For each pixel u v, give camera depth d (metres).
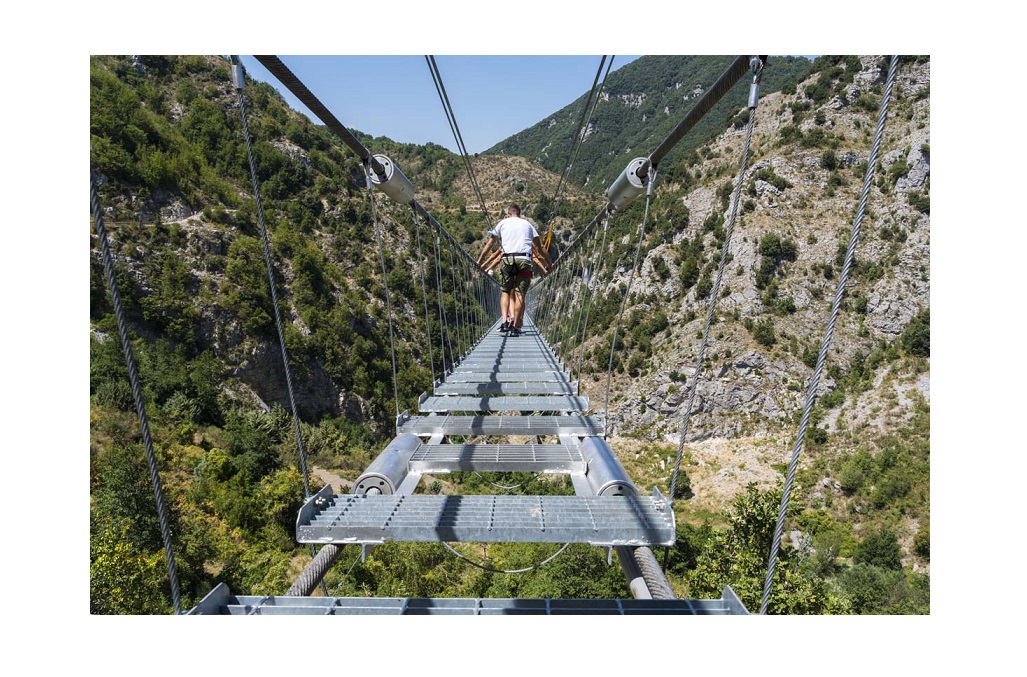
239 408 36.78
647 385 54.97
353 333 46.91
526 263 7.48
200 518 20.55
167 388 32.94
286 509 23.42
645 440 53.16
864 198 1.37
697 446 50.94
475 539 2.27
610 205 4.21
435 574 19.30
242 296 41.75
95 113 40.81
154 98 49.34
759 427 50.34
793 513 13.29
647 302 60.22
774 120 65.44
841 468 42.81
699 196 62.44
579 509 2.50
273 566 20.44
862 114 59.56
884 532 36.34
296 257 45.22
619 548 2.52
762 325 53.31
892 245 52.34
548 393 5.39
